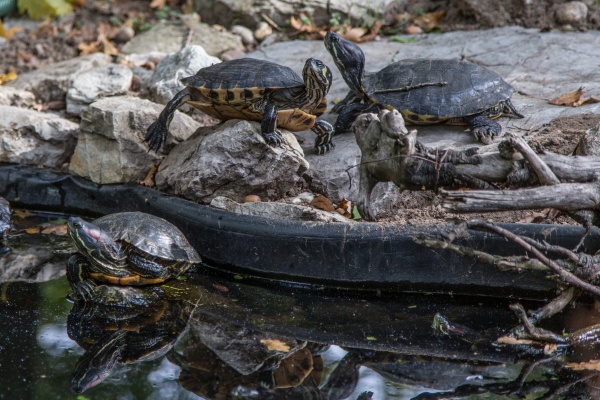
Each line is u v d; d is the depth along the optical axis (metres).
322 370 7.18
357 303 8.66
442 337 7.83
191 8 15.93
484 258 7.54
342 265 8.84
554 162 7.68
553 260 8.21
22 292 8.86
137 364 7.27
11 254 9.91
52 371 7.09
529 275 8.43
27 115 11.61
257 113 9.95
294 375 7.08
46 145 11.55
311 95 9.88
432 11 15.18
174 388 6.82
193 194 9.88
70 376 7.01
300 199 9.81
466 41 13.69
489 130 10.03
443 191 7.37
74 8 16.16
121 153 10.55
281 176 9.89
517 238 7.36
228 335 7.88
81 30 15.38
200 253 9.57
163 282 9.09
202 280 9.21
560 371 7.14
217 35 14.66
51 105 12.61
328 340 7.78
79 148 11.03
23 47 14.77
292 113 9.62
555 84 11.74
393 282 8.79
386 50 13.73
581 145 8.70
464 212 7.40
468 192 7.33
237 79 9.70
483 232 8.41
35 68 14.03
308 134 11.33
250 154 9.73
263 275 9.23
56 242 10.33
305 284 9.08
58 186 11.12
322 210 9.52
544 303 8.48
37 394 6.69
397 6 15.07
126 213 9.24
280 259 9.06
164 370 7.16
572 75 11.95
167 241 8.89
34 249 10.09
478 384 6.93
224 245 9.33
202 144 9.87
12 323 8.06
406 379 7.01
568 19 13.59
